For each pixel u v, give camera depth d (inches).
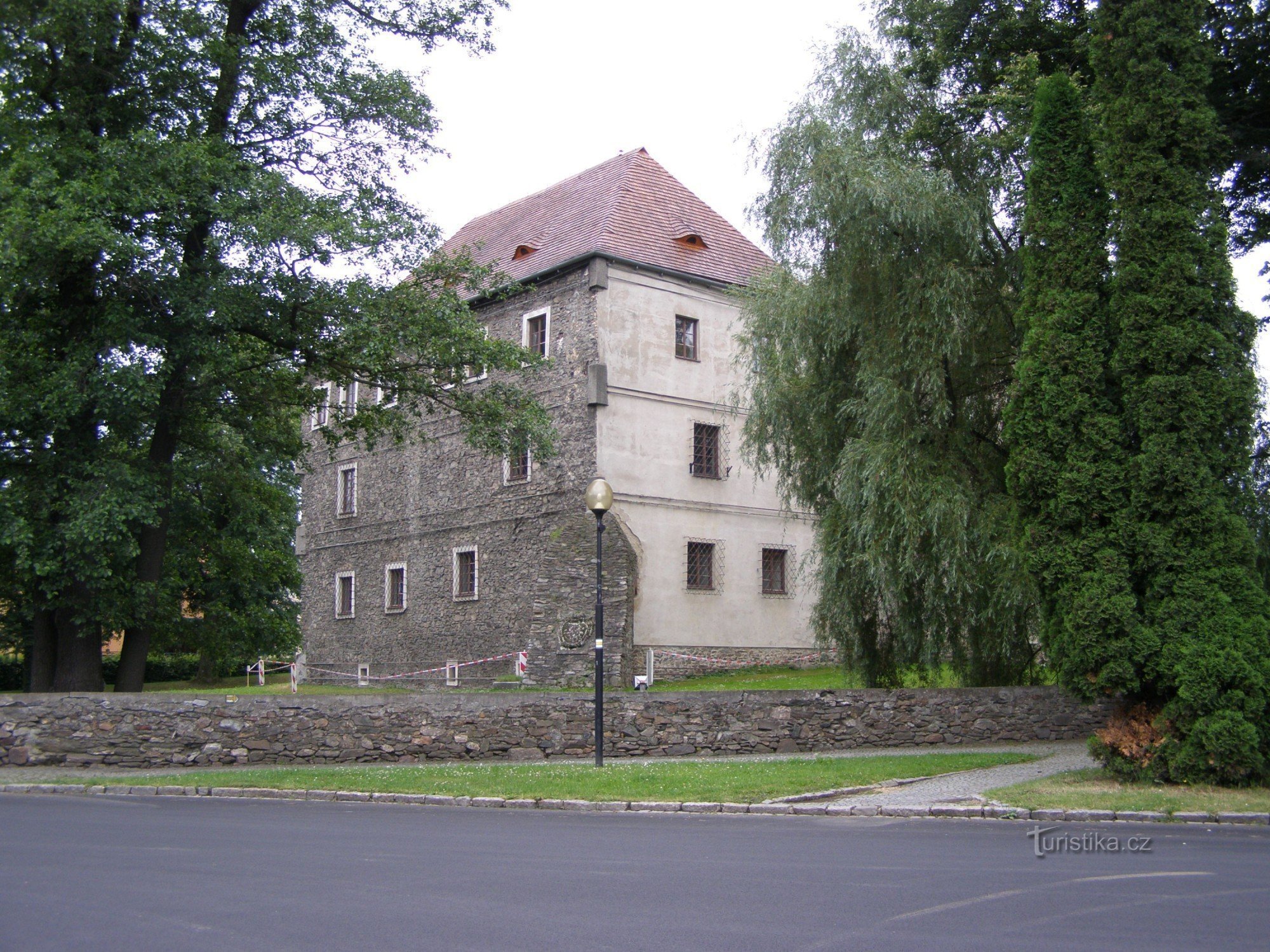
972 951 230.1
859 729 709.3
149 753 637.9
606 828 430.3
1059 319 541.6
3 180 619.2
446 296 810.2
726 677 1222.3
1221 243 531.8
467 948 231.0
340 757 663.1
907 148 758.5
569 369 1226.0
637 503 1203.2
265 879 309.6
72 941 237.0
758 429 800.3
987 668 770.2
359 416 882.8
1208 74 542.3
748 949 231.0
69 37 672.4
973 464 735.7
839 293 737.0
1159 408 512.7
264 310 761.6
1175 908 272.8
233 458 957.2
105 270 695.7
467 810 494.3
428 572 1405.0
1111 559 516.1
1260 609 502.3
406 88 797.9
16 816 458.9
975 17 789.2
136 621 761.0
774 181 763.4
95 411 695.7
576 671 1141.1
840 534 747.4
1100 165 552.4
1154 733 516.7
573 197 1391.5
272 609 1310.3
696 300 1294.3
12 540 652.7
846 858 350.3
